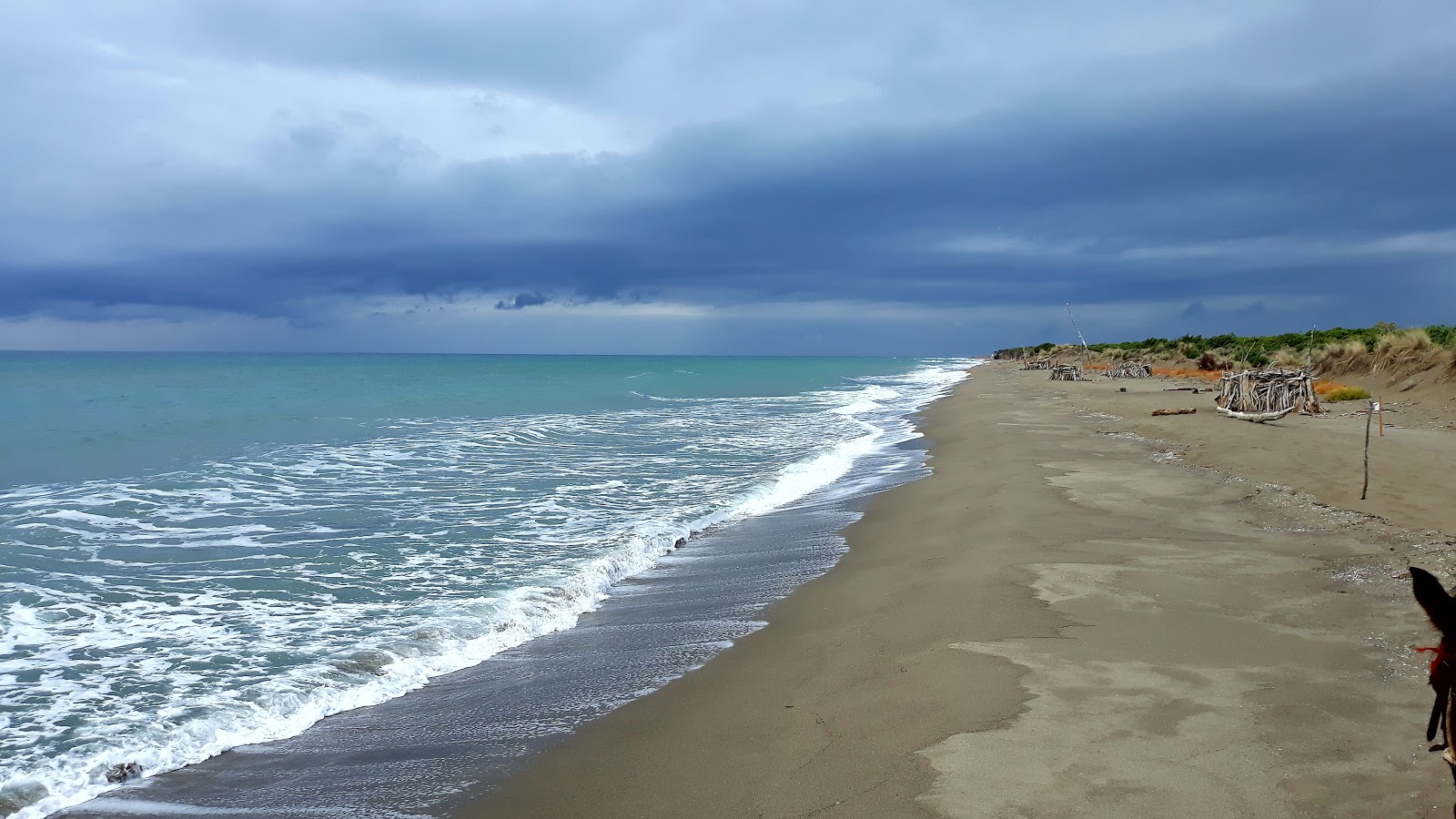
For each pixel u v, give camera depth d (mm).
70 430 19656
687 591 8578
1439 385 23188
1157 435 18547
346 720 5477
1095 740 4301
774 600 8039
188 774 4727
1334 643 5621
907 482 14336
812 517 12055
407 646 6668
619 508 12297
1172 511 10461
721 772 4449
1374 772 3861
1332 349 33531
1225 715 4543
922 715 4789
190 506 11727
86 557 9039
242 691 5750
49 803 4348
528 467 16062
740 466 16531
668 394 40812
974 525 10164
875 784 4051
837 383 56938
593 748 4906
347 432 21047
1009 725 4523
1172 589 7070
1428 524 8719
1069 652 5613
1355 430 16828
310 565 8938
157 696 5648
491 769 4703
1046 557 8242
